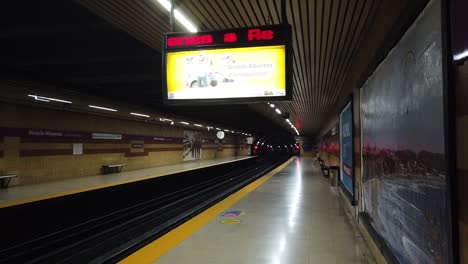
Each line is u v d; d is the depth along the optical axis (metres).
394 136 3.18
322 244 5.13
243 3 4.77
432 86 2.08
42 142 13.88
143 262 4.41
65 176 15.05
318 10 4.88
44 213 8.34
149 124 22.81
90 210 10.09
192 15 5.27
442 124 1.92
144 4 4.92
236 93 4.14
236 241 5.33
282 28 4.04
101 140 17.62
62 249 6.76
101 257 5.91
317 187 12.60
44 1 6.07
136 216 10.95
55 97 11.14
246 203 8.92
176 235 5.69
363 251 4.75
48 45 8.11
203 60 4.23
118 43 8.09
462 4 1.59
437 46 1.98
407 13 2.52
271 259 4.48
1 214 7.20
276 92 4.04
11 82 9.26
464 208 1.64
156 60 9.13
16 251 6.62
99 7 5.11
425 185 2.24
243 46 4.11
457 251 1.71
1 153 12.12
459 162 1.69
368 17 4.87
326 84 10.45
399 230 3.01
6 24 6.97
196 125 27.36
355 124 6.70
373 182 4.46
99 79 11.11
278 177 17.09
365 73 4.80
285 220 6.82
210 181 20.81
